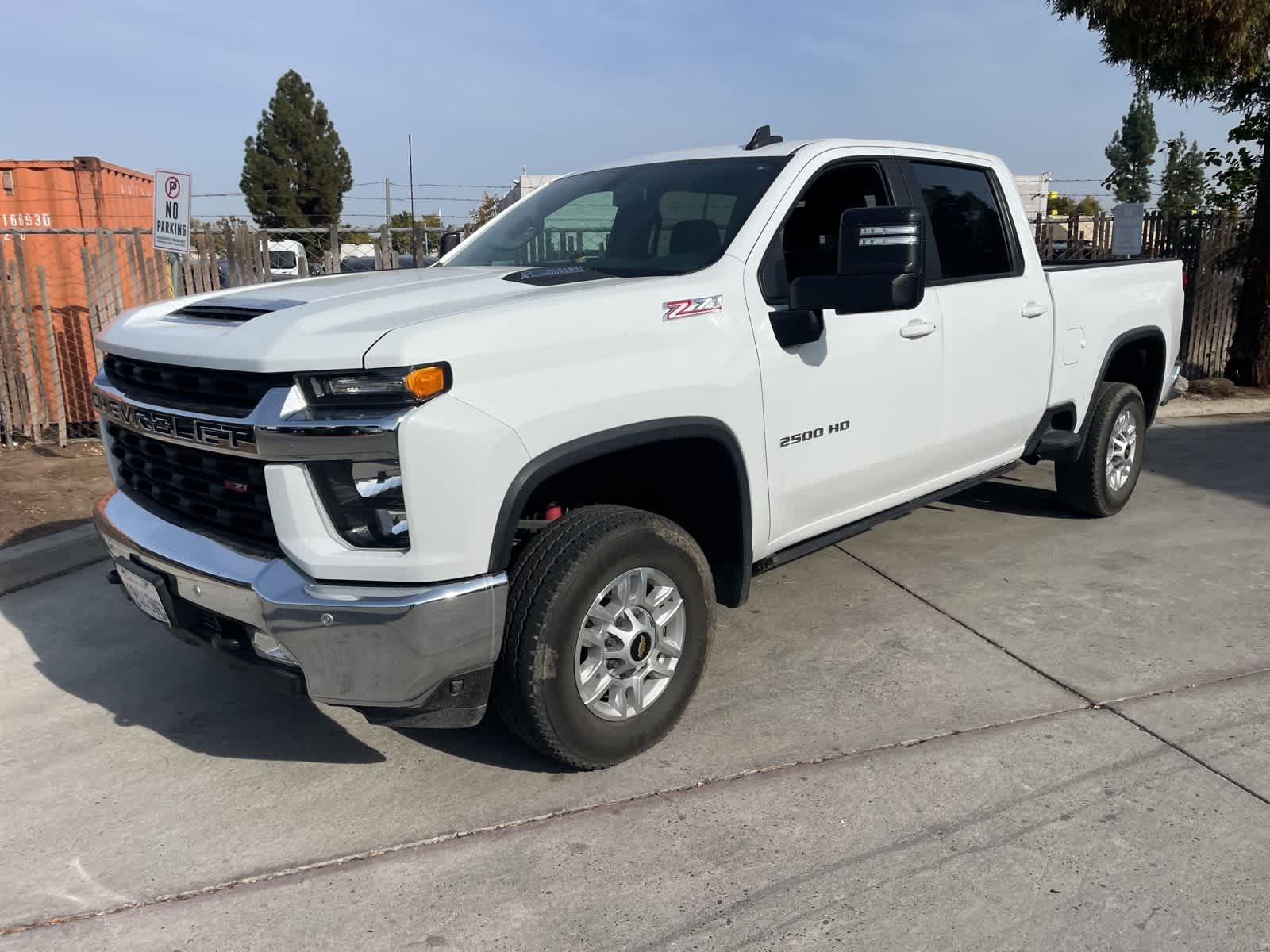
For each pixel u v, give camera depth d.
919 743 3.37
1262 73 10.05
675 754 3.33
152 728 3.58
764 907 2.58
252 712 3.70
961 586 4.84
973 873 2.70
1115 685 3.79
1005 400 4.74
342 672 2.66
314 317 2.75
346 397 2.57
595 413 2.91
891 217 3.15
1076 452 5.50
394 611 2.58
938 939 2.45
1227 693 3.70
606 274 3.48
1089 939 2.44
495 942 2.47
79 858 2.83
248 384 2.67
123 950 2.46
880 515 4.30
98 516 3.37
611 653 3.11
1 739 3.51
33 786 3.21
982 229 4.69
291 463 2.61
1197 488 6.68
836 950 2.42
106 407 3.28
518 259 4.08
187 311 3.20
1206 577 4.93
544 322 2.83
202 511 2.99
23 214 8.72
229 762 3.35
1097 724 3.49
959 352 4.37
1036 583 4.87
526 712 2.96
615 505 3.15
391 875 2.73
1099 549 5.37
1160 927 2.48
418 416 2.55
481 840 2.88
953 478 4.65
